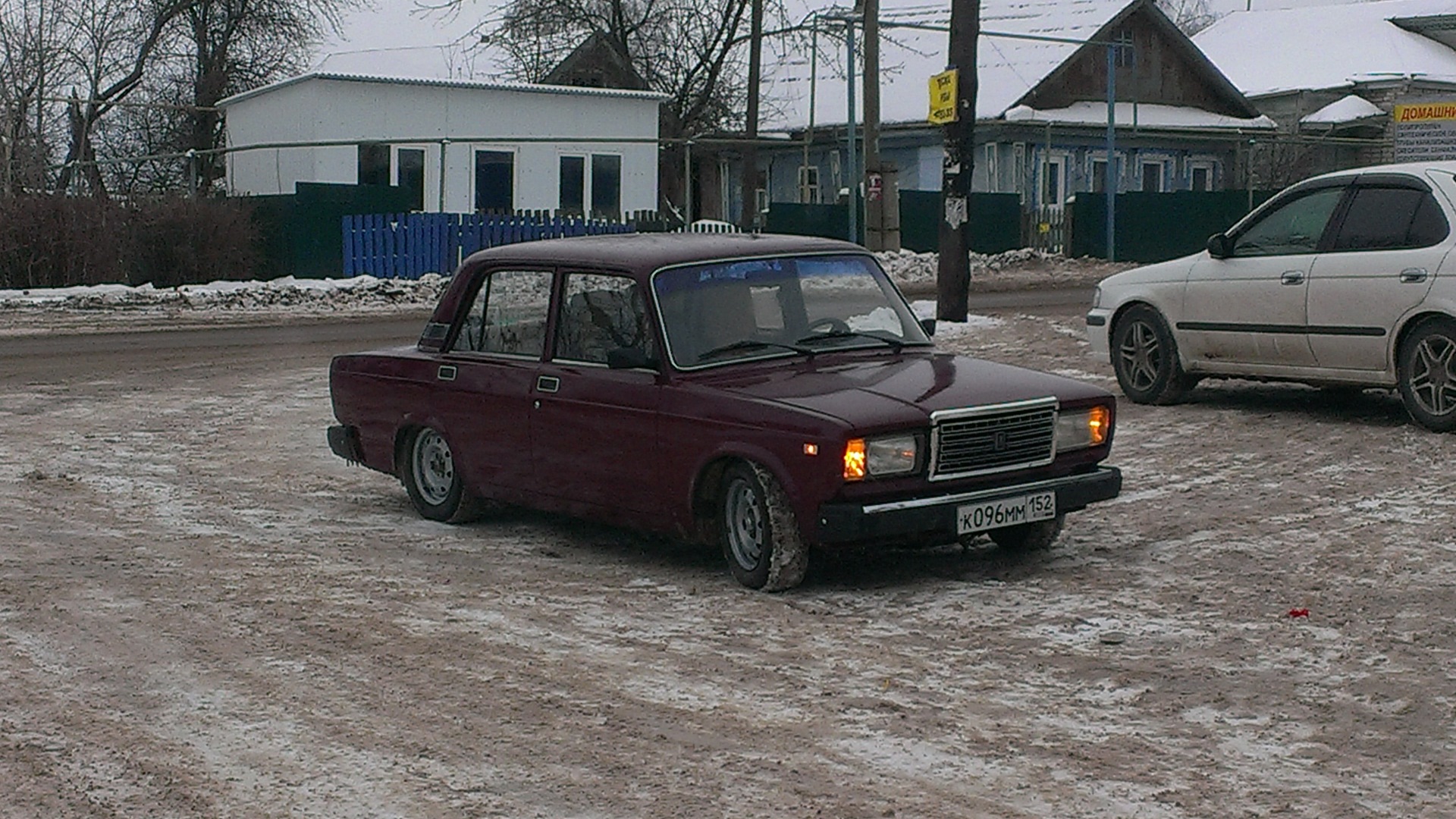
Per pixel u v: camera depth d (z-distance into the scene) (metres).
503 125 33.94
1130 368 12.62
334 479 10.62
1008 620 6.72
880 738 5.25
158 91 40.44
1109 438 7.66
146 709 5.64
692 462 7.42
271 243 28.52
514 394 8.35
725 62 41.91
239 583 7.51
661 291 7.81
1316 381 11.24
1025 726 5.36
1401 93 46.59
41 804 4.74
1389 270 10.52
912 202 36.41
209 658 6.26
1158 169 44.88
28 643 6.48
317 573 7.75
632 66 40.84
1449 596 6.86
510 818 4.59
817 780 4.87
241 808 4.69
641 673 6.01
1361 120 45.16
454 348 8.94
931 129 41.31
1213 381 13.90
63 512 9.34
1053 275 34.06
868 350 8.00
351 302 26.47
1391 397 12.37
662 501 7.64
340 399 9.66
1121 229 37.97
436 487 9.12
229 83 40.81
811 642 6.45
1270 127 45.44
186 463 11.23
